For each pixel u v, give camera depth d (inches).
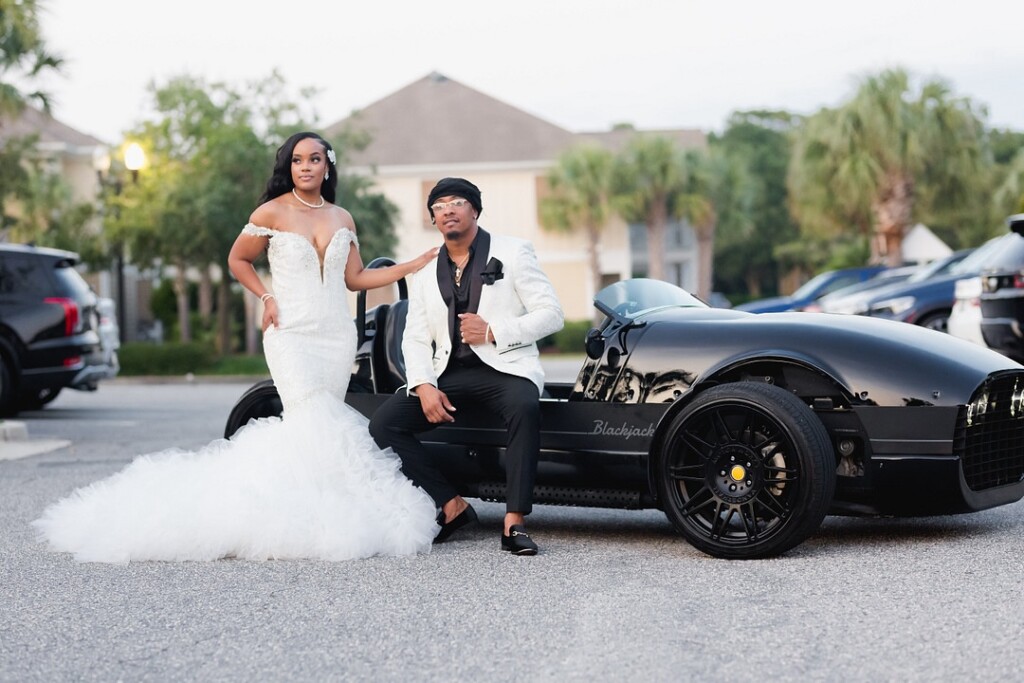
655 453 178.9
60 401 593.9
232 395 629.6
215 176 965.2
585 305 1373.0
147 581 167.3
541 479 192.9
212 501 183.2
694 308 200.7
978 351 184.5
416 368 188.5
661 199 1334.9
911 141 1086.4
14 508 238.8
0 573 174.4
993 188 1163.9
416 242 1332.4
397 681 117.7
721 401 171.2
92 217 969.5
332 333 197.6
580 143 1338.6
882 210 1112.8
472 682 116.7
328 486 187.8
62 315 461.1
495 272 187.6
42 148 1189.7
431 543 188.1
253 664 124.8
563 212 1323.8
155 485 187.9
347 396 213.8
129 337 1402.6
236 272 200.5
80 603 154.4
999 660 118.9
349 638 133.9
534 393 184.7
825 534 192.5
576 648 127.5
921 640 126.8
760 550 169.8
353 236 202.4
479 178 1354.6
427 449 199.6
